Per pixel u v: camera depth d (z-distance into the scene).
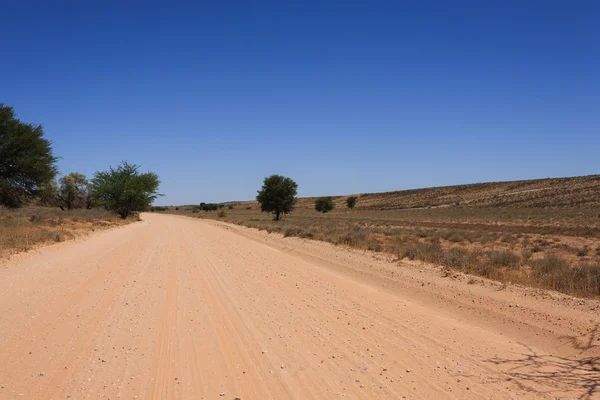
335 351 6.75
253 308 9.52
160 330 7.69
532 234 38.38
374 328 8.06
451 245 27.81
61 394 5.05
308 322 8.44
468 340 7.36
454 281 12.47
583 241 31.27
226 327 8.00
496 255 17.33
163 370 5.87
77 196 69.12
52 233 23.78
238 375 5.75
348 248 22.25
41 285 11.48
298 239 28.36
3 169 34.03
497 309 9.30
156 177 64.56
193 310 9.20
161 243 25.19
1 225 26.08
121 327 7.80
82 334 7.33
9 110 33.72
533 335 7.58
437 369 6.01
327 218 77.31
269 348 6.86
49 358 6.19
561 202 84.62
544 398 5.07
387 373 5.86
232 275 14.02
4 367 5.83
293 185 66.19
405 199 149.75
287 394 5.19
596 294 10.53
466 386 5.42
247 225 46.19
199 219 74.25
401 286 12.35
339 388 5.37
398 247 20.50
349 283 12.92
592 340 7.02
